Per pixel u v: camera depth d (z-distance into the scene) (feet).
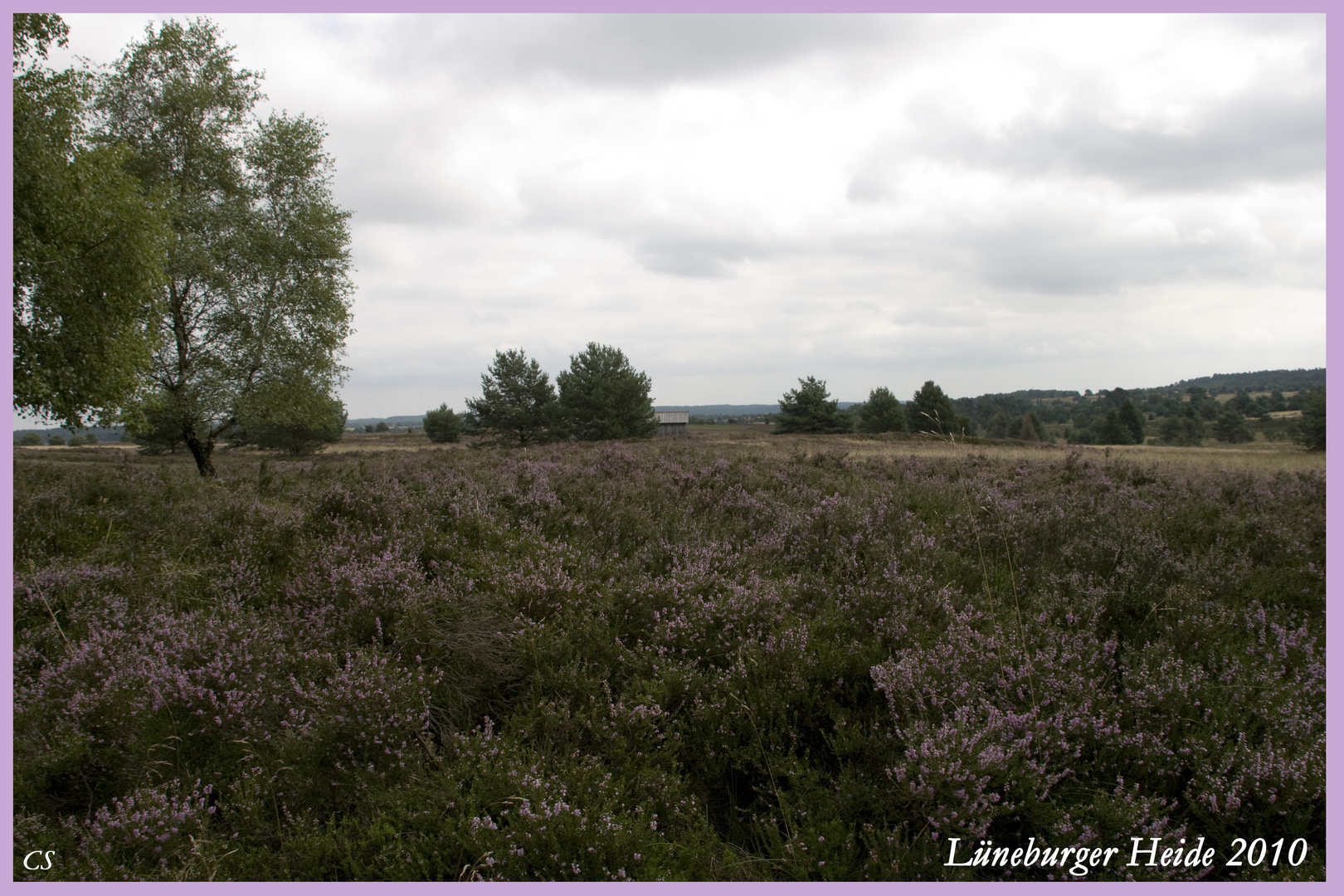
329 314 72.33
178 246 59.93
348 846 8.34
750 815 9.83
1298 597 15.75
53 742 9.94
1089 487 32.14
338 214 73.82
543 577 15.89
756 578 16.37
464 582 16.11
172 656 12.13
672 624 13.80
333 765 10.13
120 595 15.83
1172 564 17.01
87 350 41.60
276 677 11.85
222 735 10.31
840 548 19.90
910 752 9.09
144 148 64.34
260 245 67.26
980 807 8.49
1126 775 9.59
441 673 12.06
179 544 20.08
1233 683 11.48
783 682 11.85
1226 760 9.25
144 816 8.42
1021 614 15.06
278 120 72.13
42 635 13.42
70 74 42.70
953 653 12.01
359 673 11.10
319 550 18.06
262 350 67.51
